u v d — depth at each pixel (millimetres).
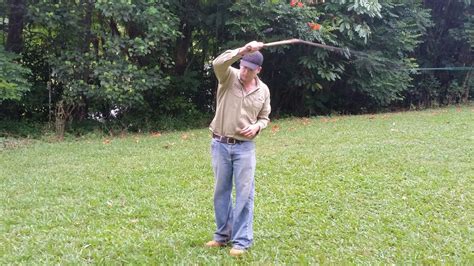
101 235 4234
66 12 9812
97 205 5102
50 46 10531
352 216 4691
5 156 7648
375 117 11688
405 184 5637
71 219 4688
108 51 9961
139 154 7695
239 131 3602
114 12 9375
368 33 11625
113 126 10930
